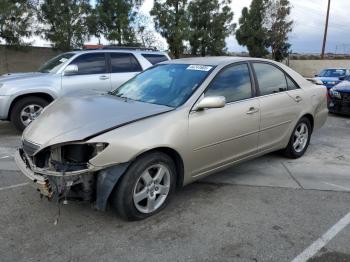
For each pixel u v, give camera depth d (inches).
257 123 182.5
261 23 1286.9
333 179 193.8
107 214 147.5
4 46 722.8
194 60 190.1
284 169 207.9
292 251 124.1
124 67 329.1
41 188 129.6
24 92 278.2
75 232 133.6
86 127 132.2
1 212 147.7
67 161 130.5
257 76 190.2
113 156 127.0
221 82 170.1
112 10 759.1
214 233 134.7
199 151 154.8
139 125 135.9
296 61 1336.1
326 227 141.0
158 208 147.0
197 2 1008.9
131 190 134.0
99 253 120.9
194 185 180.9
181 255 120.6
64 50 745.6
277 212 152.9
